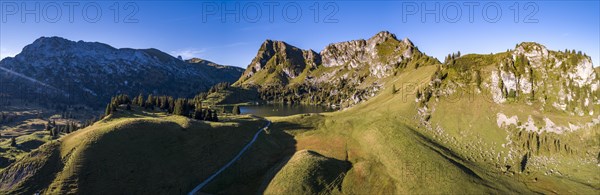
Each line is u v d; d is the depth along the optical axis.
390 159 99.69
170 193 78.56
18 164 78.00
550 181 88.75
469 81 138.25
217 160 97.69
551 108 113.25
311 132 134.75
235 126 126.38
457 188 82.25
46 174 75.19
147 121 104.19
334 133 132.12
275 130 134.38
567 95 112.88
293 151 113.19
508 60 131.00
